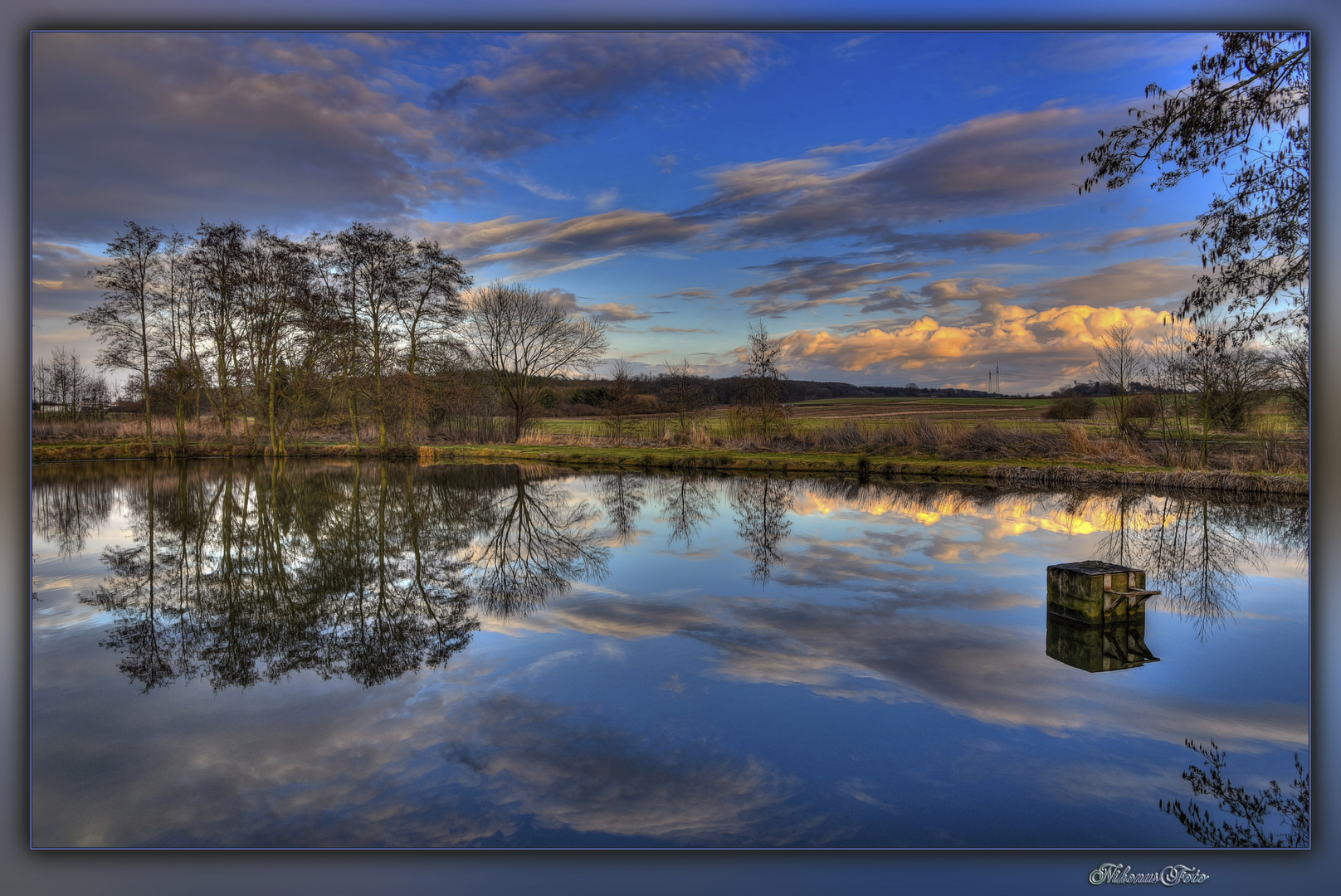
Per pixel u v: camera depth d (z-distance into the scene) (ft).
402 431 106.01
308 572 28.84
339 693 16.12
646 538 37.04
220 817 11.37
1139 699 15.55
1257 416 54.95
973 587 25.77
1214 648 19.03
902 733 13.89
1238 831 11.03
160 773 12.59
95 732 14.24
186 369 89.30
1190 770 12.55
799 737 13.71
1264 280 21.72
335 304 91.09
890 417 102.06
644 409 100.94
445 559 31.53
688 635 20.11
